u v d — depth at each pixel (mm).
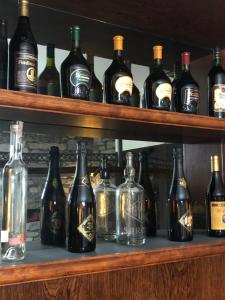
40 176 1038
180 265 1259
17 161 883
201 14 1107
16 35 901
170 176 1303
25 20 932
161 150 1304
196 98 1101
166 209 1257
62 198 1051
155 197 1248
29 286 1005
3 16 1039
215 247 1026
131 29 1208
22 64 804
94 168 1135
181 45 1334
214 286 1323
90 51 1201
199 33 1248
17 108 767
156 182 1270
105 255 835
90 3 1039
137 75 1259
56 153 1061
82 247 876
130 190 1137
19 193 879
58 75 1098
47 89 1083
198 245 996
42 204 1025
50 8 1058
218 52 1259
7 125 993
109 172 1162
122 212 1116
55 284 1040
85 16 1116
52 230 1013
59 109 802
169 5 1054
